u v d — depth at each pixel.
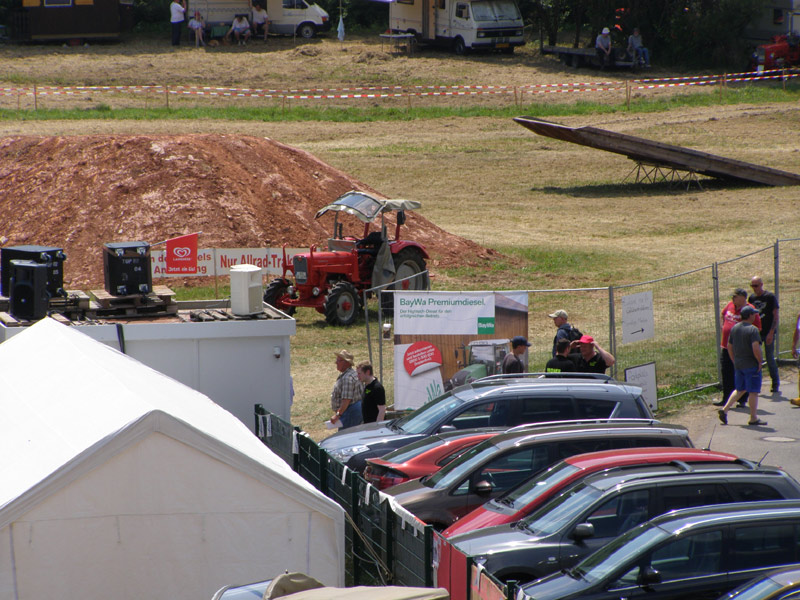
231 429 33.97
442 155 157.88
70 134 145.62
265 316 52.56
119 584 28.17
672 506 31.88
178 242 77.25
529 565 30.64
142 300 53.09
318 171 113.69
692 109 183.50
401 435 43.97
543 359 68.38
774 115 177.62
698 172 136.75
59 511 27.39
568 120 176.25
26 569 27.14
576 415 42.84
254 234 97.88
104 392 32.75
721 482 32.25
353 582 35.09
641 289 87.88
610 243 108.69
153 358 49.62
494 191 137.75
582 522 31.53
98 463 27.62
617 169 152.25
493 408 43.44
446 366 53.50
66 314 51.97
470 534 32.66
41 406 33.50
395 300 52.94
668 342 71.06
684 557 28.53
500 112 184.12
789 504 29.95
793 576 25.34
